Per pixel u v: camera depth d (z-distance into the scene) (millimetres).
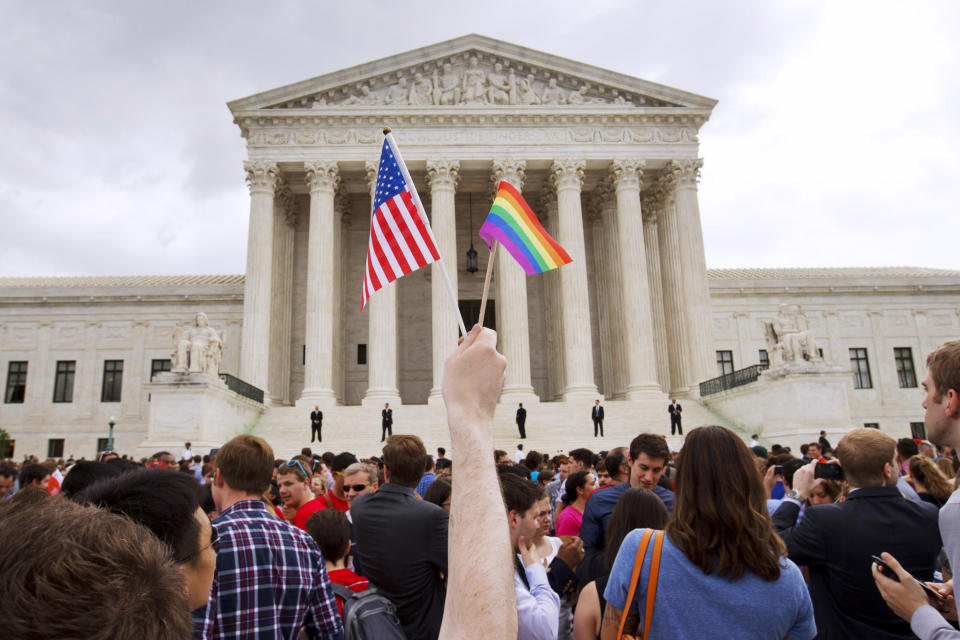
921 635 3930
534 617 5039
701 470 4211
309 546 5262
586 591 5277
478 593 2068
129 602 1429
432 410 41594
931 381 4156
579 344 44281
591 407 42312
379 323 44094
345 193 52500
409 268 5789
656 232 52906
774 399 36594
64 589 1365
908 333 60531
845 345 60062
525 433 38281
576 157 47250
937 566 5621
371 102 47469
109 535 1570
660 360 50000
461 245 54625
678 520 4266
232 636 4590
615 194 50062
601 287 53344
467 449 2381
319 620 5207
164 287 56688
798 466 10133
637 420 41312
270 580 4809
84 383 55250
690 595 4062
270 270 44969
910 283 60875
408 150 46719
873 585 5555
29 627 1310
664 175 49469
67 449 54156
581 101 48281
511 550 2227
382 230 6000
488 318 53531
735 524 4059
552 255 5805
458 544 2209
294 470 9102
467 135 47188
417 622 6027
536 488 5746
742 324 59844
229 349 55844
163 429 33312
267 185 45688
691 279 46188
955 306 61031
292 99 46594
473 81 47750
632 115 47750
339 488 10406
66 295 56188
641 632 4289
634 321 45312
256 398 42250
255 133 46375
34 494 2980
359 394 52062
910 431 58625
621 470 9695
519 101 48062
